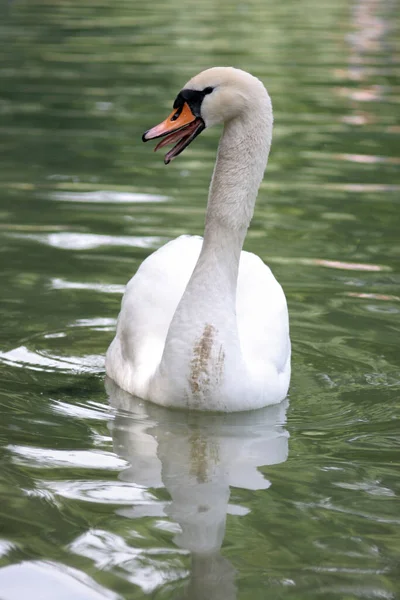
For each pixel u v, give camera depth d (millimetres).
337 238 15797
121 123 22031
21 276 14016
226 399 10312
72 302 13273
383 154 20297
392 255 15117
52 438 9648
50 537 7805
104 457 9258
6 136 20953
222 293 10203
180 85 25422
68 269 14312
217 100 9969
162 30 34562
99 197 17359
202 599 7035
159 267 11516
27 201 17094
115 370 11195
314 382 11297
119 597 7055
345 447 9664
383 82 26719
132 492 8586
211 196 10195
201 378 10227
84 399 10656
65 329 12516
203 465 9164
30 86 25250
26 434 9711
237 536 7906
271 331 11000
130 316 11250
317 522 8156
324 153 20359
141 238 15461
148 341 11000
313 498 8578
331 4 43875
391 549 7777
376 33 35250
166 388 10375
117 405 10539
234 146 10086
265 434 9930
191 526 8016
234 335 10250
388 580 7359
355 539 7914
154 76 26531
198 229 15828
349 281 14148
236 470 9102
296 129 22109
